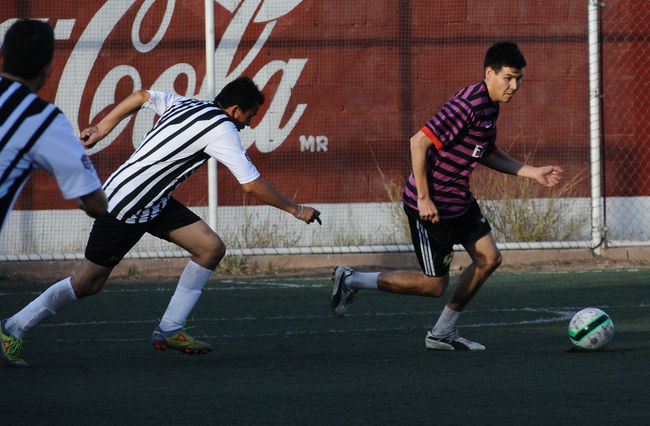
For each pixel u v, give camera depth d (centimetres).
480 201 4081
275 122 4169
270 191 1825
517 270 3716
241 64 4147
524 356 1905
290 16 4178
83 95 4081
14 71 1130
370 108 4238
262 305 2817
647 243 4009
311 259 3853
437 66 4281
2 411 1381
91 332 2322
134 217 1795
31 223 4000
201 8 4134
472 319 2502
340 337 2223
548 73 4322
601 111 4100
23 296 3081
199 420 1316
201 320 2525
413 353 1972
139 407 1408
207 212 4131
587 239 4184
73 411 1380
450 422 1297
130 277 3591
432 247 1967
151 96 1922
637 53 4369
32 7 4019
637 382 1594
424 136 1855
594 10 3953
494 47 1845
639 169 4369
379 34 4238
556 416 1331
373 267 3850
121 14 4097
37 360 1905
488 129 1878
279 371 1756
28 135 1102
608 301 2841
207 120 1812
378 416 1339
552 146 4322
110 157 4091
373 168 4238
